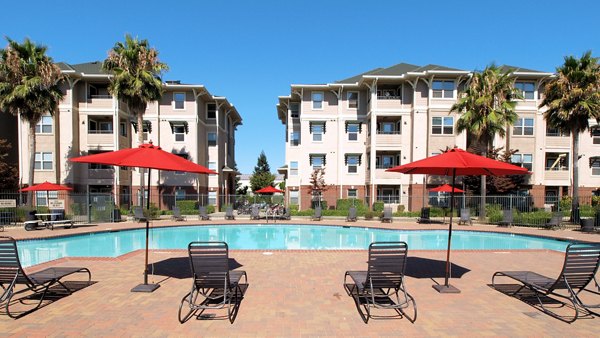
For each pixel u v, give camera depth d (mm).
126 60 20781
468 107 21156
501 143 26359
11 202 18516
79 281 6746
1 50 19500
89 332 4324
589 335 4363
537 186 26375
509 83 20531
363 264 8391
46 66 19953
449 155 6203
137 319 4766
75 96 26000
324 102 28688
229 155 37062
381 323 4688
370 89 27359
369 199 27109
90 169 26516
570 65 18781
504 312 5156
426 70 27000
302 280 6875
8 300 4926
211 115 31219
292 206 28688
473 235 16953
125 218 21516
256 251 10125
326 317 4887
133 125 28297
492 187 23703
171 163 5855
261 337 4230
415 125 25766
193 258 4973
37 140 25000
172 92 28531
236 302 5375
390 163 28078
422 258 9461
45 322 4641
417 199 25828
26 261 10695
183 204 26391
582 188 27484
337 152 28562
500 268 8195
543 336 4320
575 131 19141
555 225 17453
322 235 17141
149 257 9375
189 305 5023
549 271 7902
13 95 19109
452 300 5703
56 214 17375
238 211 28531
